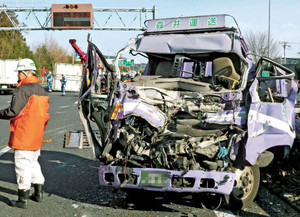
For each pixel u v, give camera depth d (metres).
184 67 6.58
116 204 5.20
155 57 6.90
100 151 4.98
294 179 6.25
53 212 4.84
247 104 4.83
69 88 38.38
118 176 4.57
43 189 5.85
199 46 6.04
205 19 6.27
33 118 4.89
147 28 6.72
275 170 6.82
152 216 4.72
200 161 4.63
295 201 5.40
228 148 4.56
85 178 6.54
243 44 6.12
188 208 5.05
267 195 5.82
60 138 10.36
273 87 6.11
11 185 6.00
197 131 4.73
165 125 4.85
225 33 5.91
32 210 4.90
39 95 5.00
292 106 5.66
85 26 30.19
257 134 4.73
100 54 5.16
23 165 4.92
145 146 4.61
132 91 4.99
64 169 7.13
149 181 4.40
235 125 4.66
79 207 5.05
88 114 5.06
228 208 5.04
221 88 5.56
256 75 5.26
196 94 5.22
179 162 4.40
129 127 4.75
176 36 6.27
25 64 5.00
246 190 5.07
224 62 6.12
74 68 38.44
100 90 5.39
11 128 4.95
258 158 4.92
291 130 5.45
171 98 5.28
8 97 26.92
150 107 4.89
